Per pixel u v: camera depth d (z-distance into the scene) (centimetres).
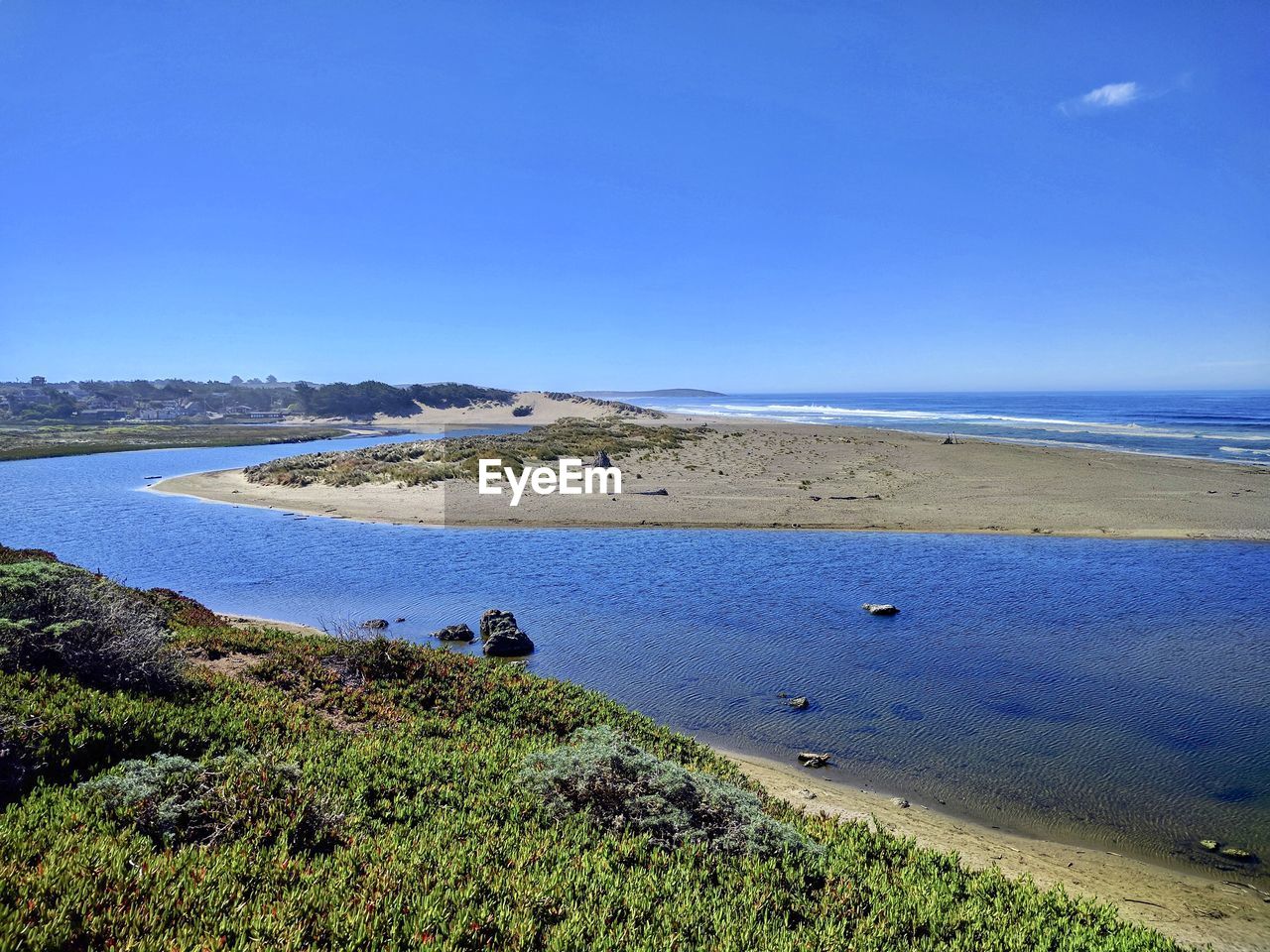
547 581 2227
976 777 1050
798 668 1497
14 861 466
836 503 3522
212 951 412
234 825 584
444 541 2836
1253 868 832
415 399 16050
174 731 773
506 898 525
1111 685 1401
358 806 668
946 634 1719
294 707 959
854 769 1079
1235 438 6881
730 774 977
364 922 463
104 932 415
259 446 9006
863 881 667
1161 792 1007
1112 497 3559
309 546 2756
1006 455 5144
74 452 8106
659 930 517
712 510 3397
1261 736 1180
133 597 1374
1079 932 610
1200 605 1953
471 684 1168
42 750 659
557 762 776
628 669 1492
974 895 667
